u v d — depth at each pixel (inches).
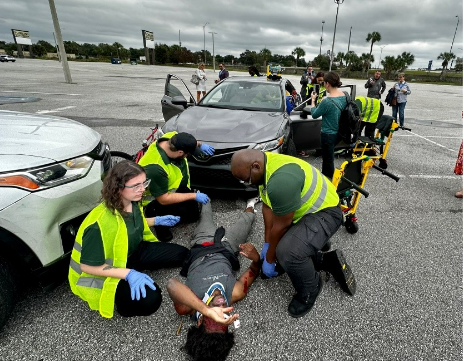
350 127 141.6
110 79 778.8
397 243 115.8
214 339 59.3
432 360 70.9
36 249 69.7
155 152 100.9
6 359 66.2
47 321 75.8
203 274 76.4
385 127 178.5
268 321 79.4
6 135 78.5
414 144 265.9
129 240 79.2
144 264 89.1
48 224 70.7
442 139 291.7
